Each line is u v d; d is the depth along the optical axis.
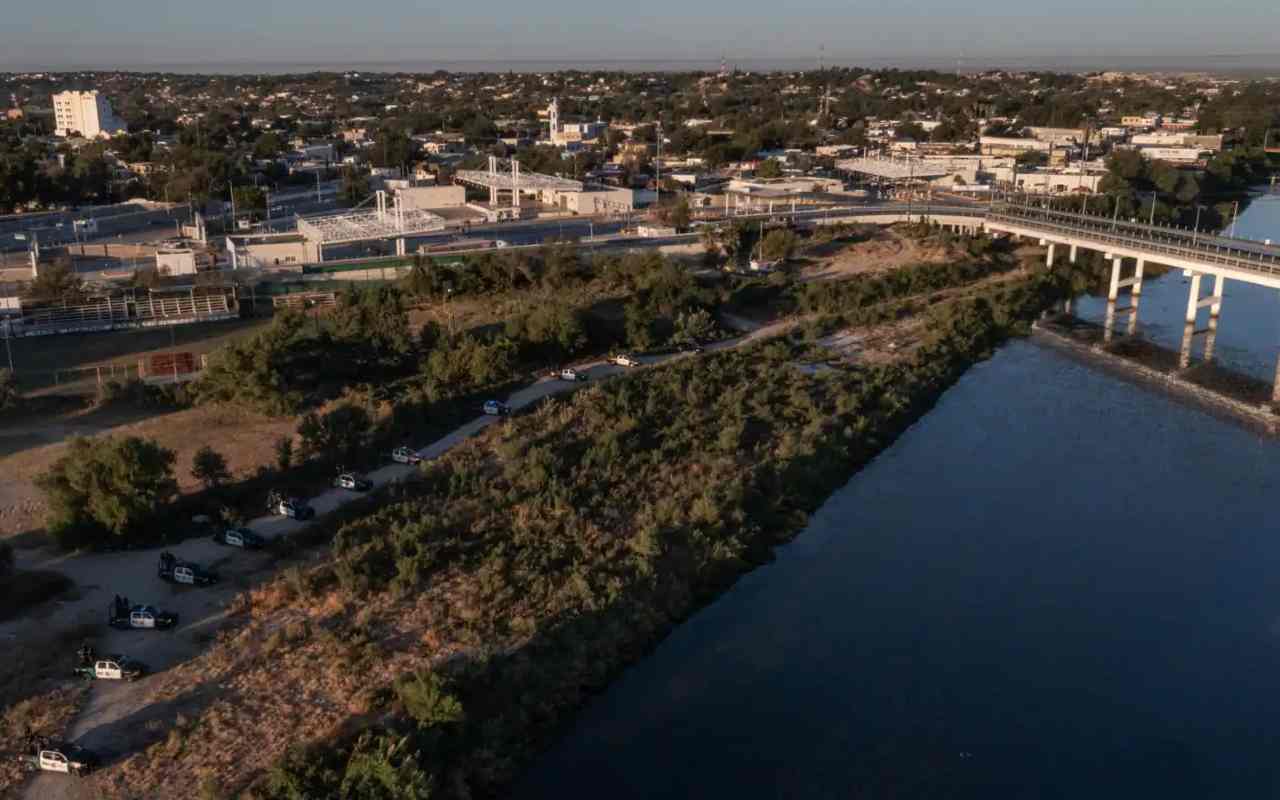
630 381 126.62
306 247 195.50
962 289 185.00
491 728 66.06
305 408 116.56
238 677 69.19
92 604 77.50
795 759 67.25
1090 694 74.56
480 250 196.25
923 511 102.00
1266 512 102.19
